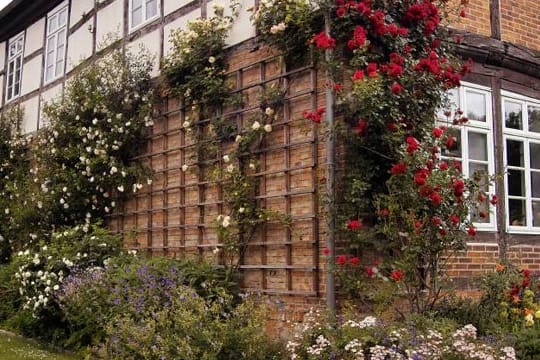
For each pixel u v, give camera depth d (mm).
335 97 6344
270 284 7012
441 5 7023
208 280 7109
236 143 7520
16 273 8914
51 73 13523
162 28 9547
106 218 10125
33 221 11039
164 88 9109
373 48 6371
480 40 7750
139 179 9273
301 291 6621
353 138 6145
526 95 8234
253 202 7301
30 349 7875
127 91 9633
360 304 6023
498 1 8086
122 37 10547
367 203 6035
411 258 5566
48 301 8219
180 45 8492
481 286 6309
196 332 5555
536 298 6641
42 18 14148
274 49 7234
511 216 7871
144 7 10109
